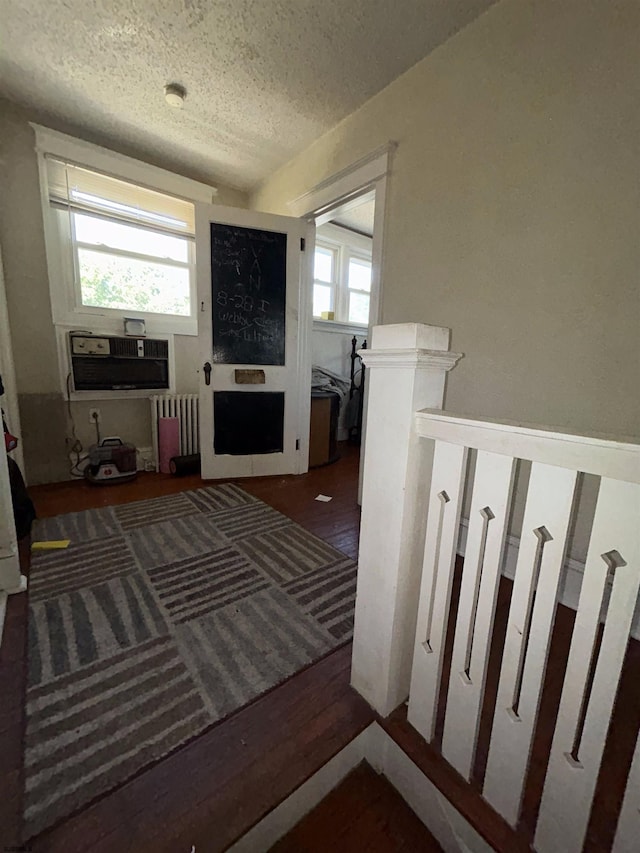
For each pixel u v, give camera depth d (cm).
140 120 248
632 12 123
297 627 134
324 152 259
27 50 192
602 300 138
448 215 186
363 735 98
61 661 115
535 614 69
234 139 266
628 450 55
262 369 294
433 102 187
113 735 93
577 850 68
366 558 100
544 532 67
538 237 153
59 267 266
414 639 100
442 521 85
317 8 163
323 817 88
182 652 121
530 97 151
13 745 89
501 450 72
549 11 142
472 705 82
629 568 56
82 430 291
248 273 281
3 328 232
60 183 260
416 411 85
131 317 297
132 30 178
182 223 316
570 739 67
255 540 199
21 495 204
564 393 151
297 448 317
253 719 98
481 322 176
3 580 146
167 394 315
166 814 77
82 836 73
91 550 183
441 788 84
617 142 130
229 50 188
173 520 220
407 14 165
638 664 122
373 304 229
